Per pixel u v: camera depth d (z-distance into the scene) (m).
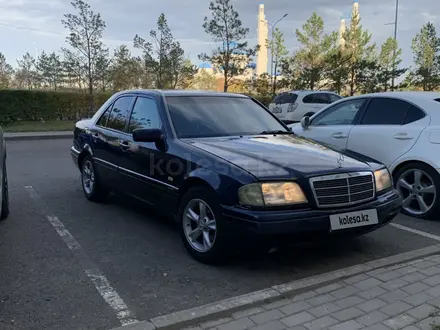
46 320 3.20
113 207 6.28
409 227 5.51
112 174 5.79
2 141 5.18
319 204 3.86
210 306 3.31
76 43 23.97
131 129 5.50
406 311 3.27
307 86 31.69
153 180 4.87
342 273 3.93
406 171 5.96
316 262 4.34
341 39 41.59
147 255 4.48
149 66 26.56
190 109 5.19
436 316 3.18
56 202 6.55
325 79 32.72
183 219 4.43
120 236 5.05
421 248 4.67
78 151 6.78
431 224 5.64
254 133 5.16
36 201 6.61
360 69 32.66
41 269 4.11
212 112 5.30
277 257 4.44
